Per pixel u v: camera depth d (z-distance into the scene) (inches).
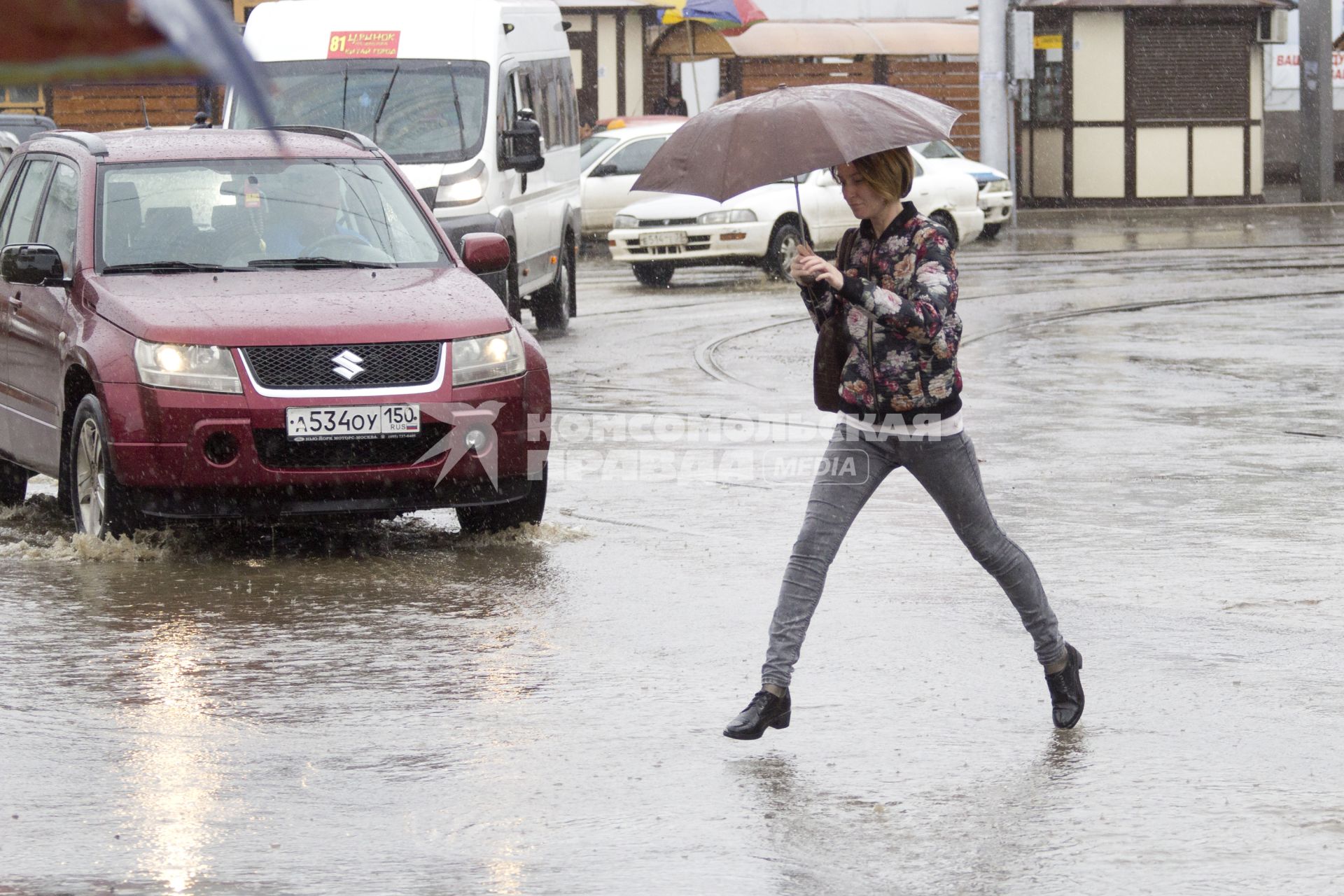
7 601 419.5
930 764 289.0
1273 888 229.0
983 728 310.2
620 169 1667.1
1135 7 2129.7
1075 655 310.0
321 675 351.6
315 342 459.8
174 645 376.5
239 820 262.2
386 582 441.1
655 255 1365.7
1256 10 2150.6
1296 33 2513.5
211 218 528.1
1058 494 551.2
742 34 2086.6
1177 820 258.2
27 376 527.2
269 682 345.4
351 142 575.2
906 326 287.1
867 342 296.5
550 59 1101.7
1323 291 1219.2
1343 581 427.5
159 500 458.3
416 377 466.3
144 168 539.5
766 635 382.9
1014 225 1910.7
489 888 231.8
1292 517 512.7
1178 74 2161.7
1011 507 529.7
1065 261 1481.3
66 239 531.2
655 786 278.2
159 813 265.1
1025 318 1085.1
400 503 465.4
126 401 456.4
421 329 469.4
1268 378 829.8
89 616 404.5
